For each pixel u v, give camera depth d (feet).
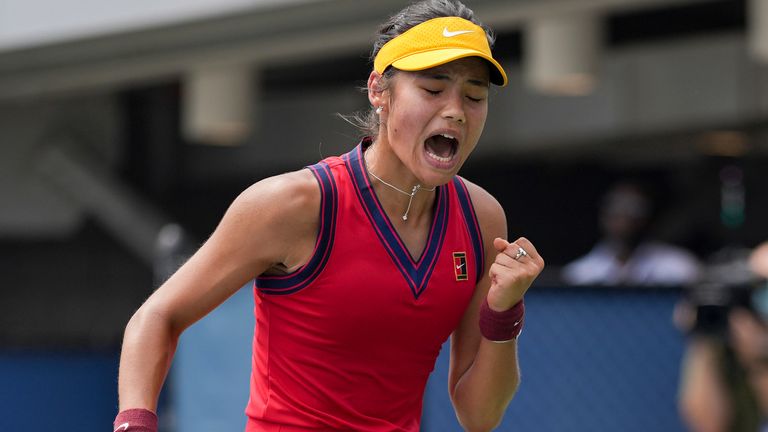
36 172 149.07
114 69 113.70
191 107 114.01
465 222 31.65
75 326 154.71
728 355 39.68
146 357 29.71
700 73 115.14
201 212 149.79
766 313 39.27
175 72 113.39
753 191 134.72
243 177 149.38
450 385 34.63
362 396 31.45
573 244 142.10
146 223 144.87
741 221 135.44
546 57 92.38
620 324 53.31
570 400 53.88
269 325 31.53
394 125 29.48
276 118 146.72
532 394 54.54
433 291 30.78
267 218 29.86
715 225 137.49
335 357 30.94
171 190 149.38
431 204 31.17
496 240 31.01
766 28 82.89
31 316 157.89
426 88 29.09
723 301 39.70
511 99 131.03
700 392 40.04
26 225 152.25
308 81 139.23
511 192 141.08
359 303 30.27
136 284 150.82
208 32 102.47
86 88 123.34
